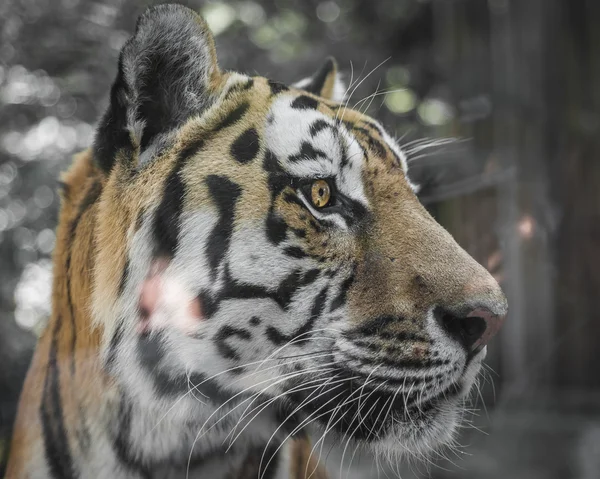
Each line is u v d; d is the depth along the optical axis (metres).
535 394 1.78
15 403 1.41
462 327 1.24
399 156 1.33
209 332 1.23
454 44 2.00
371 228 1.26
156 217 1.23
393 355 1.24
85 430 1.24
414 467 1.38
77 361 1.25
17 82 1.52
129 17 1.53
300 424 1.26
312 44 2.14
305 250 1.24
